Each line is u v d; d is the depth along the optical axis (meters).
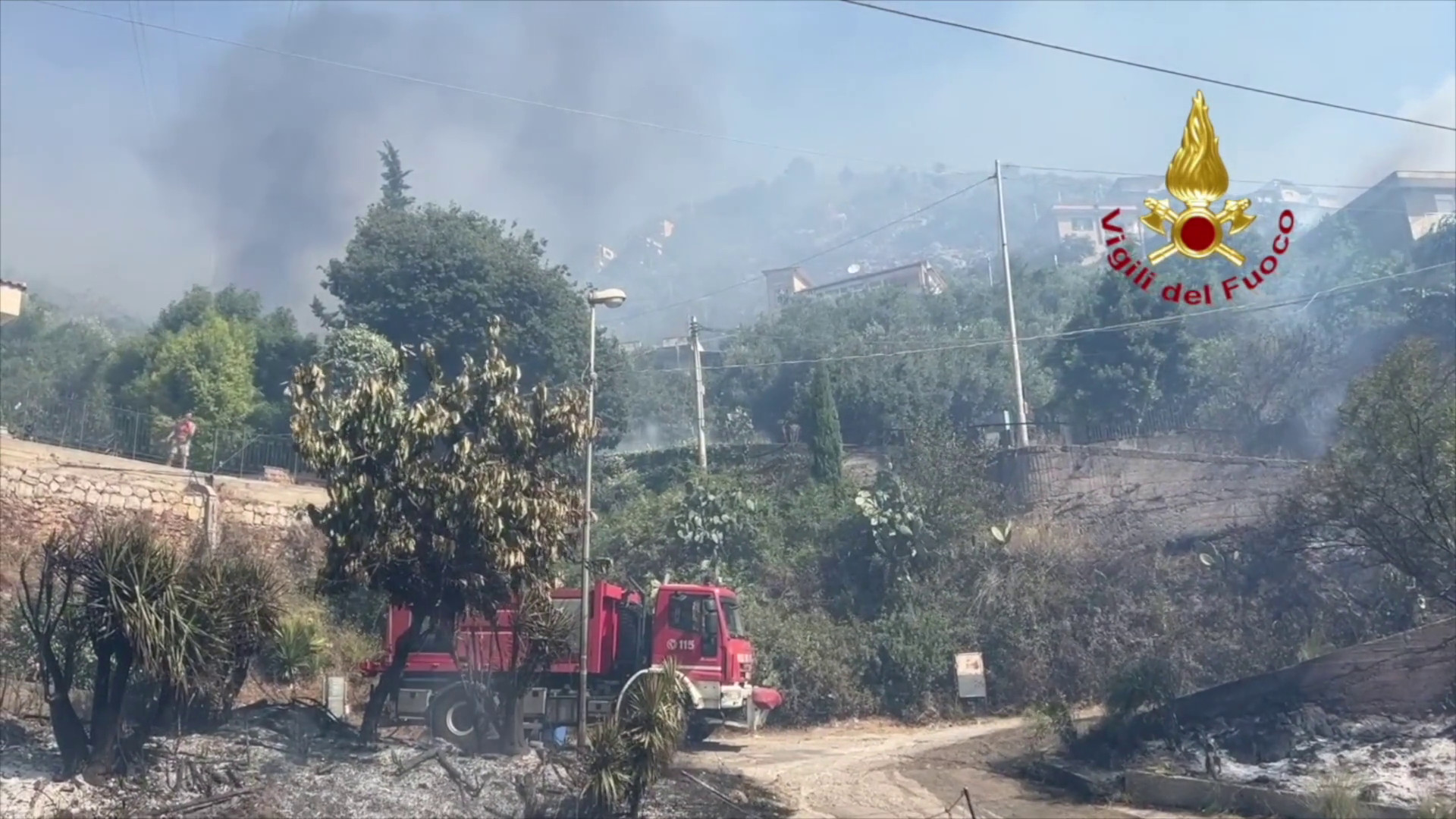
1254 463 29.50
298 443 15.20
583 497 17.91
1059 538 29.42
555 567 16.83
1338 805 13.41
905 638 27.55
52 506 23.83
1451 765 14.62
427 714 18.83
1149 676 18.50
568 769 14.36
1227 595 26.86
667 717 13.84
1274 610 25.95
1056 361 42.53
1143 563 28.19
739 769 18.94
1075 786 16.88
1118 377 38.81
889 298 57.41
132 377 40.03
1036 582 28.25
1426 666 16.58
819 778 18.03
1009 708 26.84
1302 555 26.30
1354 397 18.30
